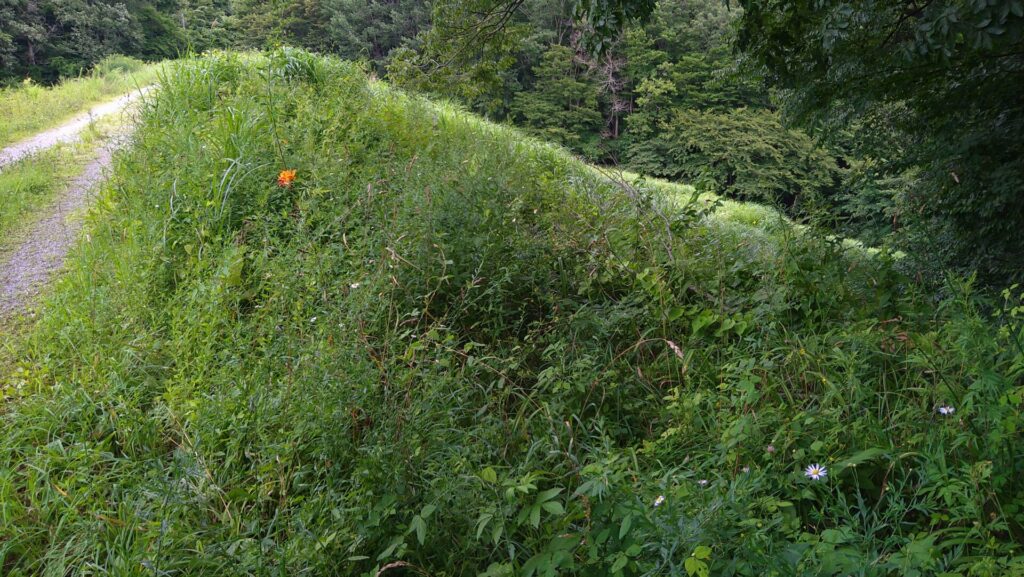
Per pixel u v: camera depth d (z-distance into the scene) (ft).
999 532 6.07
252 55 31.94
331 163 16.97
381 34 134.51
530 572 5.88
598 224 14.49
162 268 14.01
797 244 12.05
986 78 20.98
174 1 132.67
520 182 16.51
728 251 13.50
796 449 7.43
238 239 14.46
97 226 17.61
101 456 9.07
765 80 23.09
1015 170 20.20
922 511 6.77
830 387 8.11
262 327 10.79
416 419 7.97
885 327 10.23
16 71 109.81
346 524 6.93
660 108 117.19
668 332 11.05
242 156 17.15
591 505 6.39
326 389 8.36
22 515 8.18
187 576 6.79
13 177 25.02
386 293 10.93
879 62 19.65
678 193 36.91
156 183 17.56
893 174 25.66
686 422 8.51
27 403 10.37
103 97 50.57
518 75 130.52
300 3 122.52
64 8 114.83
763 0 19.21
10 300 15.62
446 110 33.32
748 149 98.32
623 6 18.25
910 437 7.32
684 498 6.25
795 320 10.90
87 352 11.55
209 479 8.11
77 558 7.69
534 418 9.03
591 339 11.16
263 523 7.81
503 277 11.86
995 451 6.37
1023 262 20.44
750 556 5.56
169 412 9.64
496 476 6.75
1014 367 6.71
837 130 24.54
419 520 6.34
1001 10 12.64
